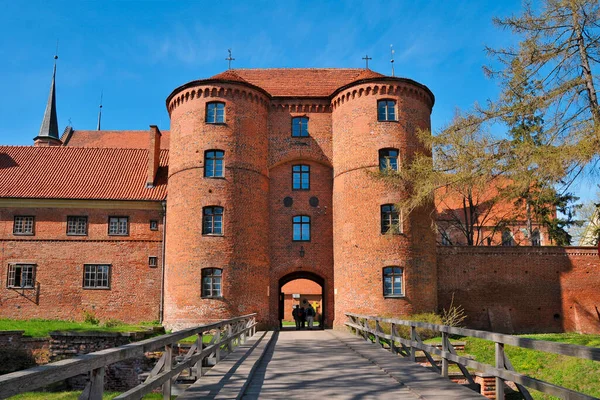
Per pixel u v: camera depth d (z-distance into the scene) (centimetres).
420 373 1221
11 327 2791
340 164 3186
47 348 2481
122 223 3425
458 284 3256
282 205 3303
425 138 2472
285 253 3253
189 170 3097
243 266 3025
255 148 3203
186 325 2933
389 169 2711
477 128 2153
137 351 691
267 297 3128
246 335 2183
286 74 3728
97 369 573
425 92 3206
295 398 975
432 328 1259
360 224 3011
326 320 3222
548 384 703
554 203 3778
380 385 1107
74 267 3353
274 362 1505
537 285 3309
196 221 3028
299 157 3322
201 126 3123
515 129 2006
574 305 3306
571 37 2033
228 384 1041
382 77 3098
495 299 3266
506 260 3312
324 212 3312
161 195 3469
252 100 3234
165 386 866
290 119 3369
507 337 828
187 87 3181
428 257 3034
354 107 3150
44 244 3369
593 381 1830
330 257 3272
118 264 3369
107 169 3725
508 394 1925
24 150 3862
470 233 4056
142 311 3316
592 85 1916
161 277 3359
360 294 2942
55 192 3438
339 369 1353
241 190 3095
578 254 3362
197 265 2981
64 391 1914
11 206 3397
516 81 2038
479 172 2067
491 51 2117
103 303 3322
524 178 1866
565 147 1709
